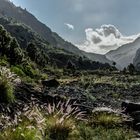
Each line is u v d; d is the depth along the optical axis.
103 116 10.89
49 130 8.65
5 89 10.05
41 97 12.92
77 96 17.98
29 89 13.24
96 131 9.99
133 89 31.38
